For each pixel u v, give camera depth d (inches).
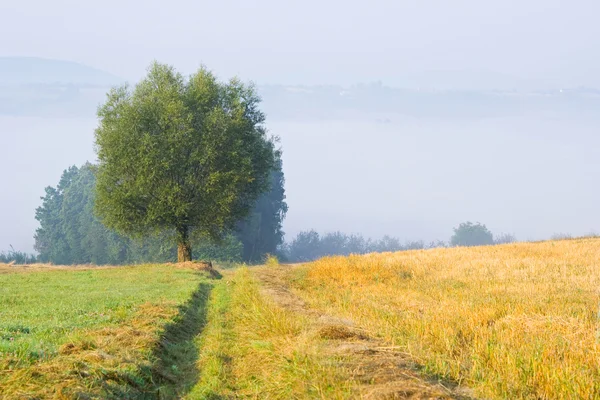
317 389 403.9
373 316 711.1
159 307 784.3
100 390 402.9
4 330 584.4
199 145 1828.2
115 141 1820.9
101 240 4525.1
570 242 1966.0
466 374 435.5
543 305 792.3
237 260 3521.2
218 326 727.7
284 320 621.6
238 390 478.6
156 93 1892.2
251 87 2043.6
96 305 809.5
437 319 641.6
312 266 1445.6
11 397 361.4
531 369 429.4
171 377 514.6
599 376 421.4
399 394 373.4
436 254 1712.6
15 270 1670.8
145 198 1876.2
